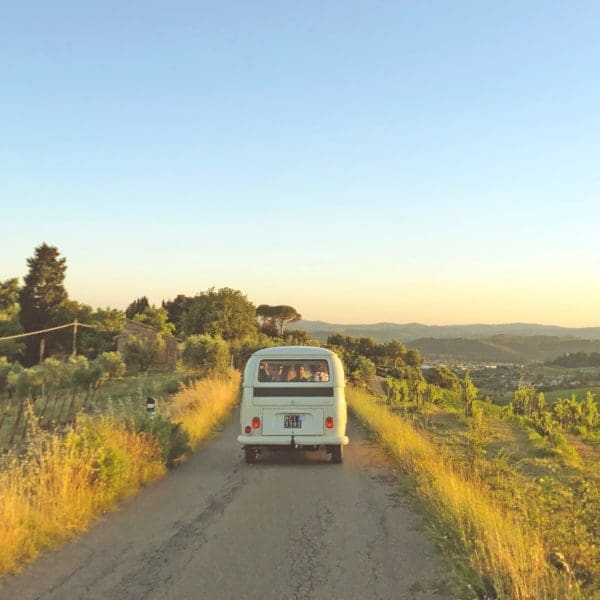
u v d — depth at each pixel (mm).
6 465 8305
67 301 76688
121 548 6383
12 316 67750
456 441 15969
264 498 8836
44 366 34812
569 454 15703
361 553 6234
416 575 5586
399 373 71875
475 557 5672
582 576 5328
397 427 14086
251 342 47688
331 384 11938
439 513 7355
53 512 6926
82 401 31969
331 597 5066
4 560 5703
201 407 18000
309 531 7055
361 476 10648
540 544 5703
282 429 11812
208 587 5281
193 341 36094
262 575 5582
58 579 5465
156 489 9469
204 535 6883
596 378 94562
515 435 19547
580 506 6844
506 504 7789
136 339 57812
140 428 10977
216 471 11141
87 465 8094
